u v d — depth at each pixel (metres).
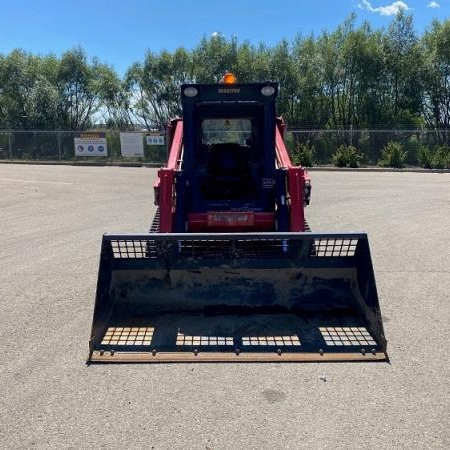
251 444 2.97
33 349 4.22
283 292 4.67
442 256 7.15
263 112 6.27
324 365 3.88
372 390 3.54
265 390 3.55
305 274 4.64
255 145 6.73
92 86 34.72
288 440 3.00
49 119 35.66
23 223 9.79
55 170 22.97
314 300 4.66
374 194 13.98
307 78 31.16
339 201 12.52
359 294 4.51
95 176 19.81
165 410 3.32
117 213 10.88
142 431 3.10
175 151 6.65
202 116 6.56
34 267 6.69
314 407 3.34
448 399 3.43
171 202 5.96
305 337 4.25
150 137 27.09
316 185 16.36
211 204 6.16
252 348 4.09
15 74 35.28
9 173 21.22
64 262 6.93
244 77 31.66
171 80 33.16
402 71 30.69
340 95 31.97
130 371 3.82
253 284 4.66
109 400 3.44
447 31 28.64
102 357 4.00
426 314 4.96
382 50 30.47
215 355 4.01
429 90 30.73
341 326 4.41
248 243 4.58
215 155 6.63
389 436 3.04
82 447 2.96
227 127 6.75
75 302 5.35
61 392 3.54
